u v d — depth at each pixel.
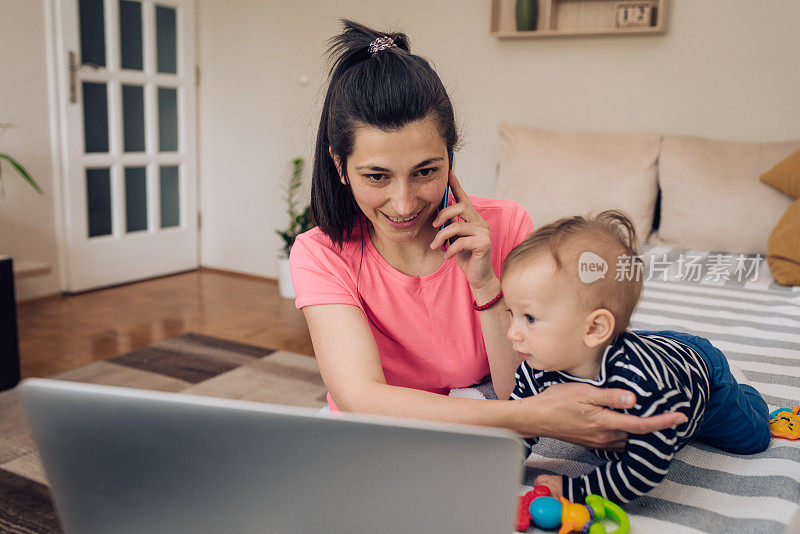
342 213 0.98
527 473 0.84
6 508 1.70
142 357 2.82
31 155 3.49
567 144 2.94
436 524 0.52
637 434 0.72
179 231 4.32
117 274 3.96
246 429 0.51
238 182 4.25
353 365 0.88
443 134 0.83
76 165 3.65
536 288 0.75
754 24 2.82
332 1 3.73
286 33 3.90
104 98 3.77
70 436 0.54
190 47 4.19
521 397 0.87
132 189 4.02
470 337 1.06
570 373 0.80
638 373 0.73
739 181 2.56
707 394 0.84
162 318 3.38
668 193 2.70
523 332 0.78
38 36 3.44
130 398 0.52
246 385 2.58
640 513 0.75
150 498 0.56
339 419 0.50
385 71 0.80
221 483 0.54
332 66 0.93
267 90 4.02
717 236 2.52
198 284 4.10
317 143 0.95
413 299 1.02
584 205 2.78
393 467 0.51
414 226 0.90
